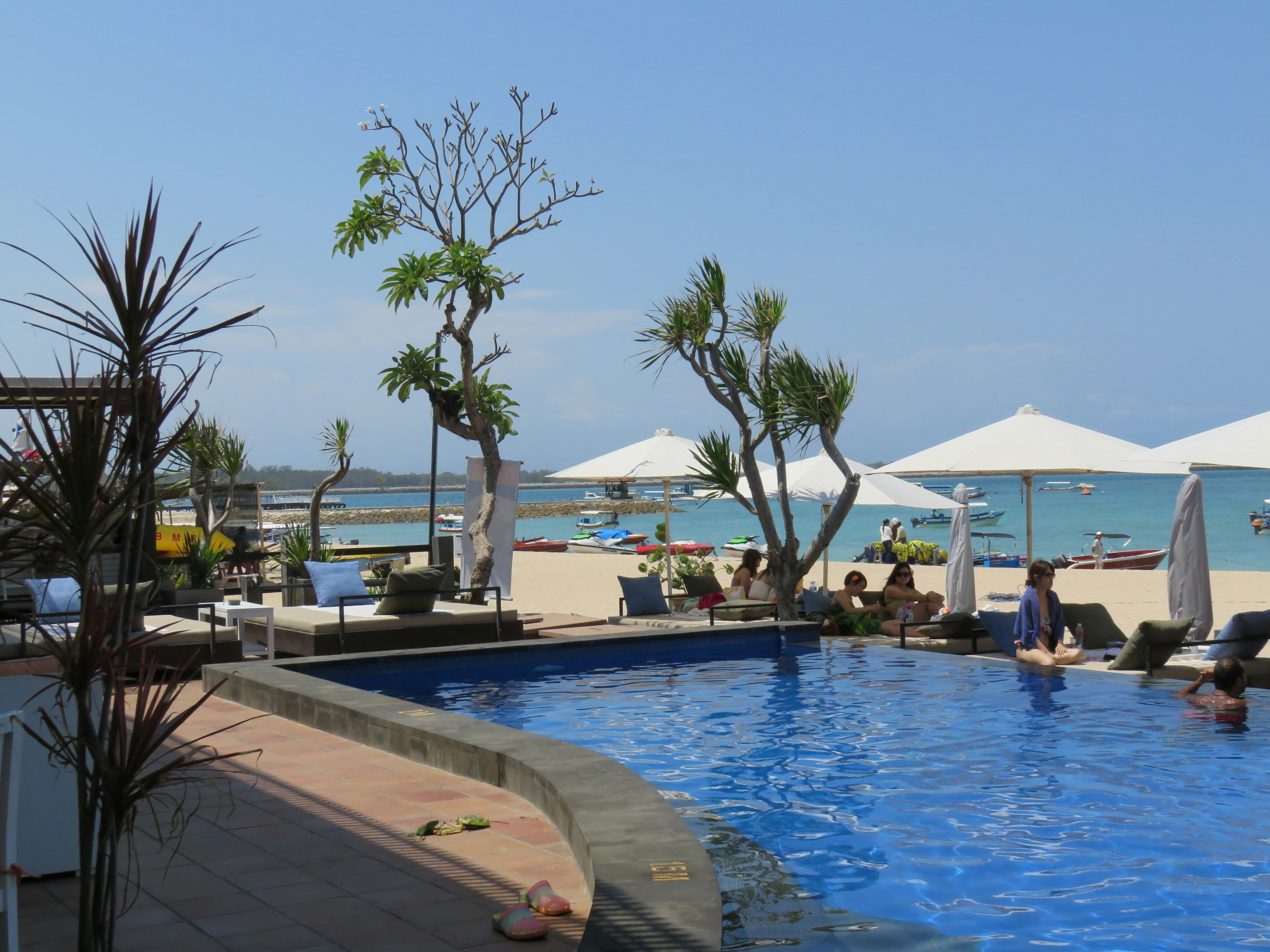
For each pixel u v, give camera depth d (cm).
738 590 1441
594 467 1792
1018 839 523
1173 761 662
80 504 265
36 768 412
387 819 511
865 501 1427
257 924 372
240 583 1611
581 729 805
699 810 589
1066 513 7075
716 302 1382
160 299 272
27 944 353
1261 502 7894
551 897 381
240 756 655
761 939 401
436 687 983
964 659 1044
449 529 7262
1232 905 434
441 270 1455
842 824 555
